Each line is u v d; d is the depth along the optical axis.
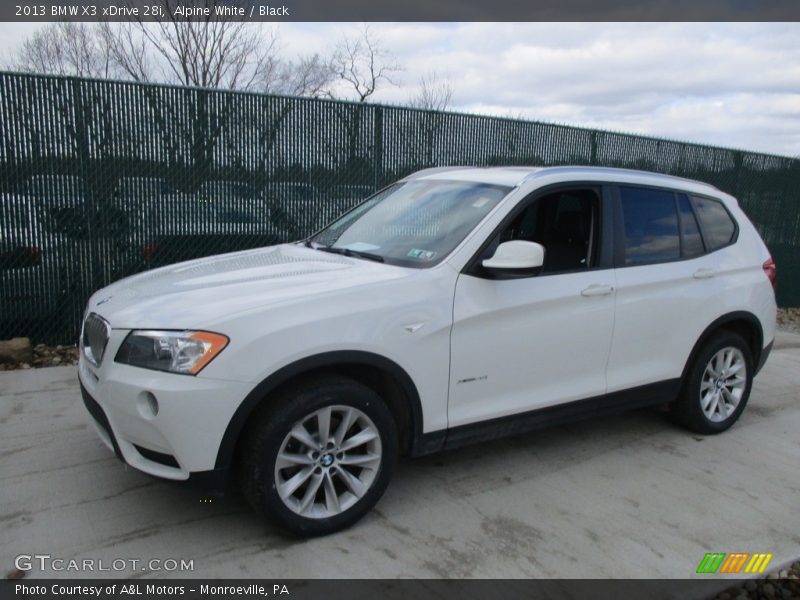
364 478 3.48
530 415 4.00
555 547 3.40
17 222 6.12
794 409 5.91
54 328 6.43
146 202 6.54
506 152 8.72
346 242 4.41
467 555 3.29
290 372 3.12
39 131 6.04
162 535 3.34
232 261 4.18
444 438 3.69
